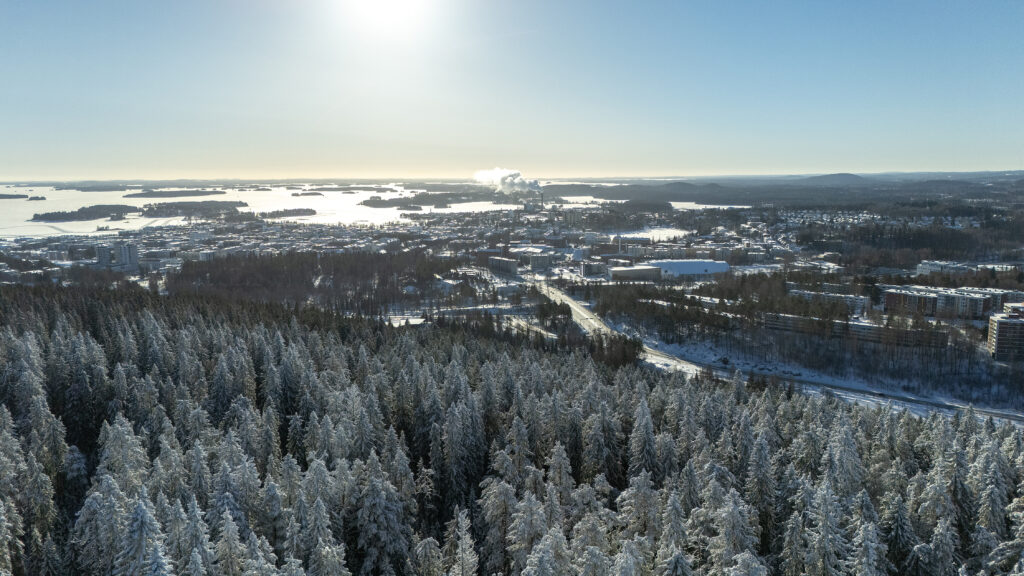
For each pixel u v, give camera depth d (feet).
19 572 241.35
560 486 267.39
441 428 337.11
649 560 206.39
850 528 224.33
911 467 296.71
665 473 300.61
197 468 258.78
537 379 412.77
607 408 341.00
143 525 192.65
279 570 199.11
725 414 347.97
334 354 459.32
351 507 260.01
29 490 262.88
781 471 294.66
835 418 361.51
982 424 371.56
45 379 383.65
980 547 213.46
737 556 168.66
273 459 292.40
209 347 474.49
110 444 264.72
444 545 267.39
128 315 538.06
